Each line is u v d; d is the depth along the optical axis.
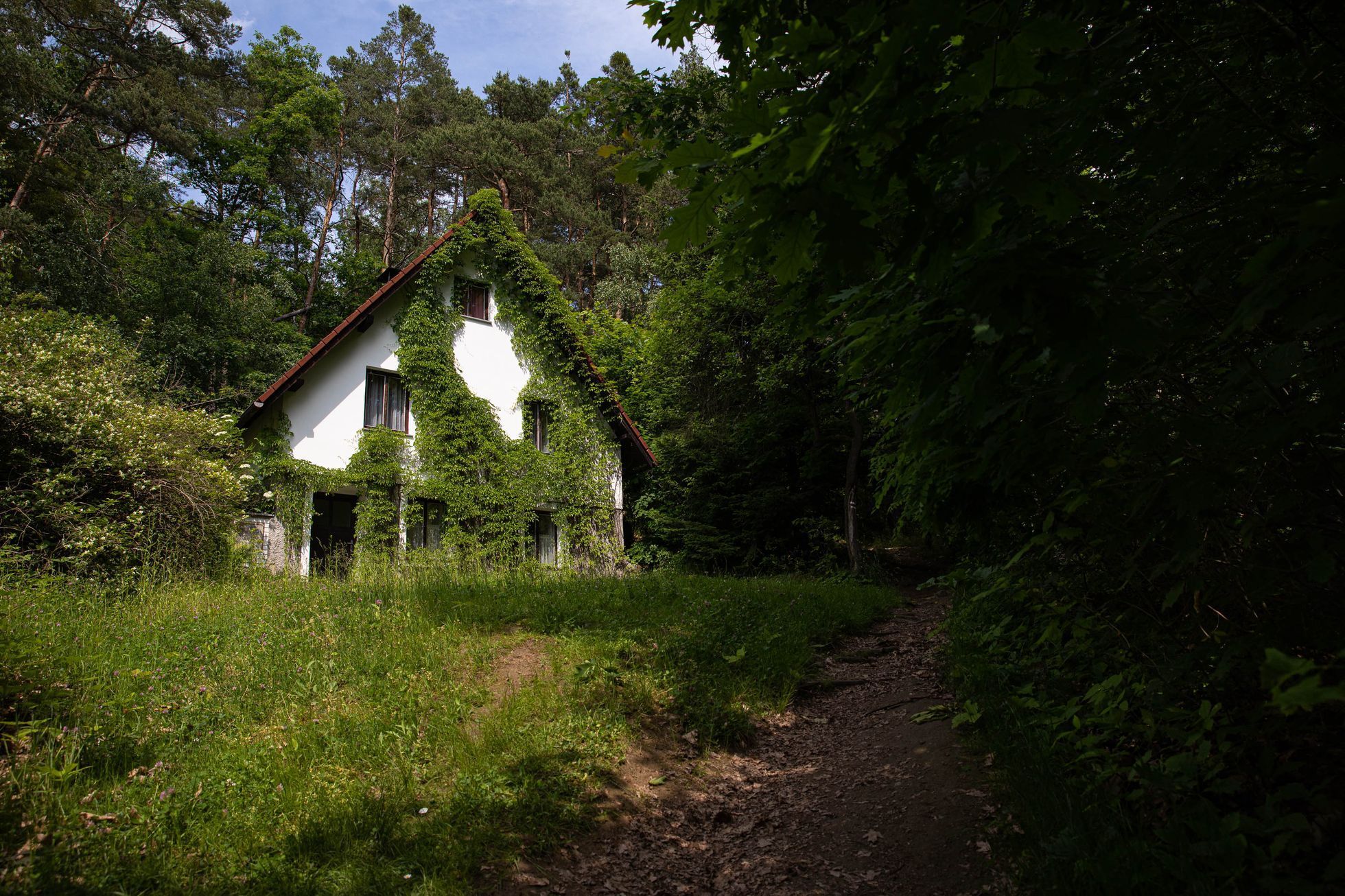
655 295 25.05
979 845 3.87
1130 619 3.98
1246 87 2.68
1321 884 2.39
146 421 11.46
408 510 17.17
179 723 5.11
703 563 22.03
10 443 10.15
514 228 20.00
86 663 5.86
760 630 9.12
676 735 6.18
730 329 21.00
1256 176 3.11
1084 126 2.49
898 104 1.89
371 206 38.62
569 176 37.19
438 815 4.44
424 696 5.98
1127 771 3.36
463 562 16.89
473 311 19.53
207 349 23.45
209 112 29.39
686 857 4.54
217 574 11.31
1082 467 3.03
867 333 3.15
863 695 7.52
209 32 27.30
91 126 24.97
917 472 3.75
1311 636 2.56
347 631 7.52
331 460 16.70
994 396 2.61
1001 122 1.84
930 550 21.28
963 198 2.05
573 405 20.31
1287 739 2.97
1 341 11.09
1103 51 2.61
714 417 23.33
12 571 8.77
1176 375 2.89
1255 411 2.41
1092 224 2.83
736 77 3.21
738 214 2.13
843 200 1.98
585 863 4.30
